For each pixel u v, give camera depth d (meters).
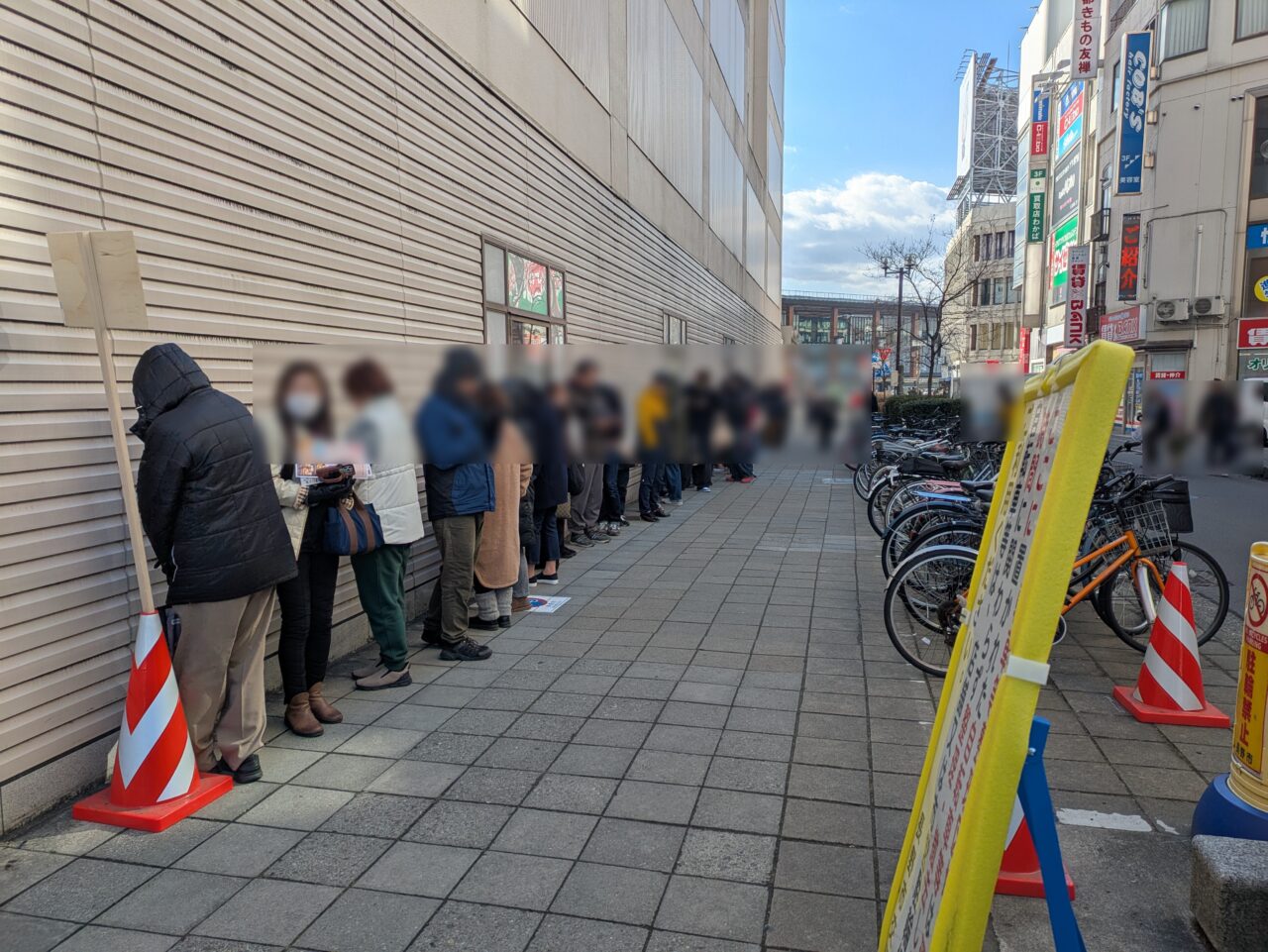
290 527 3.60
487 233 6.64
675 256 14.06
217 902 2.58
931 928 1.47
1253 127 22.69
